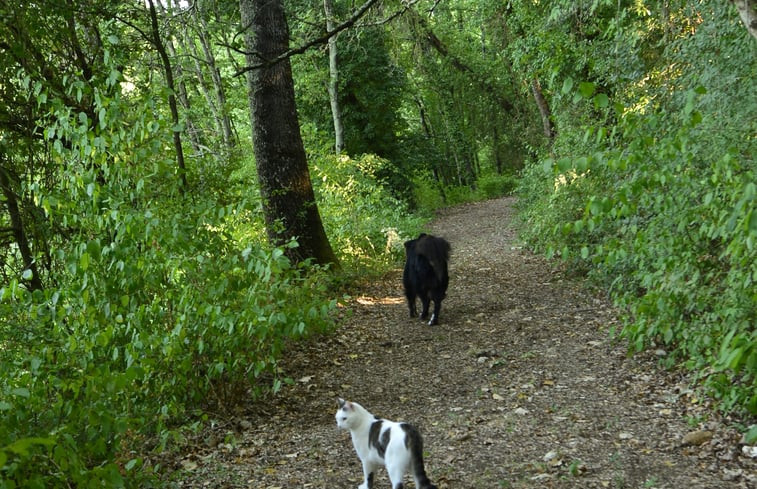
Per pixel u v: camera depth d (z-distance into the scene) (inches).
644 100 321.7
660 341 268.4
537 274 448.8
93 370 164.7
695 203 216.5
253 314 201.3
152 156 217.9
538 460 181.3
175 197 231.6
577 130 440.5
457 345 307.6
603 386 236.7
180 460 195.5
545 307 359.3
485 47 1235.2
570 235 416.8
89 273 205.6
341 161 681.0
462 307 380.8
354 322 358.6
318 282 309.6
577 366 261.7
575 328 313.3
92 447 145.6
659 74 330.6
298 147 426.6
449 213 1059.9
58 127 220.2
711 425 189.5
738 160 189.9
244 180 383.2
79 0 276.7
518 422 210.8
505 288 418.6
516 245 584.4
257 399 245.9
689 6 311.4
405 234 672.4
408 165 1035.3
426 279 344.8
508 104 1232.2
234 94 634.2
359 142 964.6
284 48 414.9
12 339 185.2
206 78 560.7
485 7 757.3
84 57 298.4
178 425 217.9
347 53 879.7
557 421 208.8
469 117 1387.8
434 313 347.6
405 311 381.7
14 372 174.2
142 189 211.2
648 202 217.6
